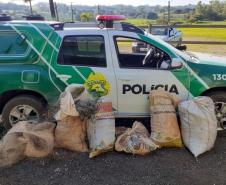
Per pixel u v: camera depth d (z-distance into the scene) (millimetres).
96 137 4980
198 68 5453
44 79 5434
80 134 5090
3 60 5477
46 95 5488
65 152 5062
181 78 5445
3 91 5465
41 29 5527
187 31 24672
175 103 5312
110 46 5453
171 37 16594
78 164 4758
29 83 5441
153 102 5230
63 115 4949
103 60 5453
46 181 4375
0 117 6020
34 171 4605
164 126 5094
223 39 19547
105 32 5477
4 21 5840
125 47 5973
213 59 5773
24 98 5523
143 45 5680
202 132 4965
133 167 4668
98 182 4332
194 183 4277
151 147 4961
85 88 5242
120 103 5488
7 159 4738
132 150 4934
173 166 4684
